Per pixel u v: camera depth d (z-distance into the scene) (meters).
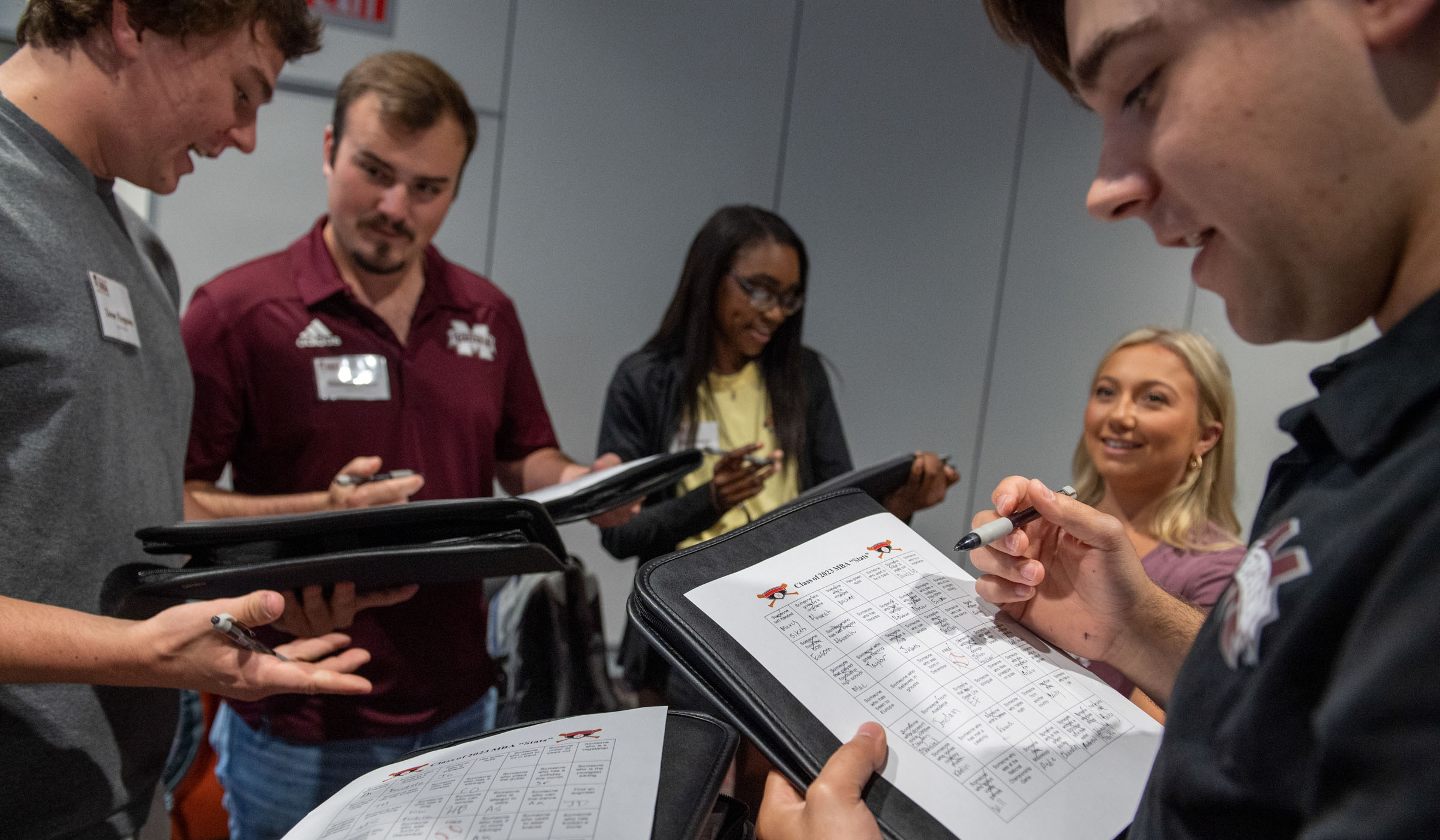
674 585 0.66
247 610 0.78
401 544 0.93
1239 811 0.37
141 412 1.00
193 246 2.38
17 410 0.82
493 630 1.74
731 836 0.62
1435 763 0.27
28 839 0.84
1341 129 0.34
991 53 3.04
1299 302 0.41
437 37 2.53
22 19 0.88
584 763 0.60
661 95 2.78
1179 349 1.52
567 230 2.76
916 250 3.08
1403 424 0.35
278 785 1.41
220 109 0.97
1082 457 1.69
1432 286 0.35
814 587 0.69
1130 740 0.62
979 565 0.72
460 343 1.60
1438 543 0.29
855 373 3.09
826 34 2.90
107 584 0.91
